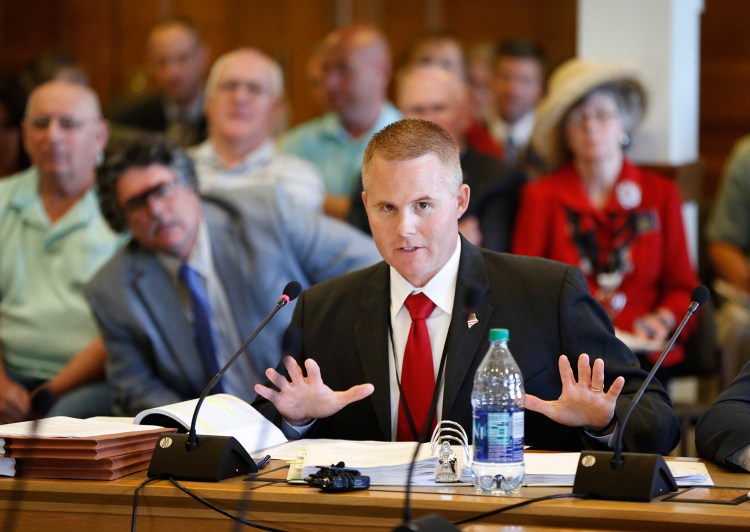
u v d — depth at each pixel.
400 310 6.53
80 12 18.67
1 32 18.98
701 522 4.74
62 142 10.80
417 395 6.37
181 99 15.41
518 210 11.34
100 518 5.49
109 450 5.64
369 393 6.26
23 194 11.16
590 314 6.46
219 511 5.23
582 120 11.02
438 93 11.55
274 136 14.48
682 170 11.91
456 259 6.52
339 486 5.20
